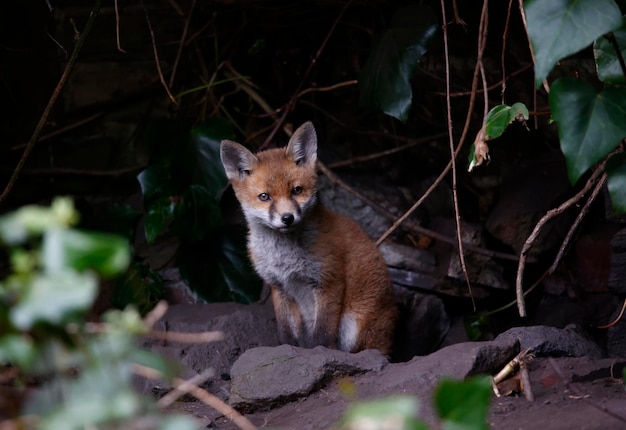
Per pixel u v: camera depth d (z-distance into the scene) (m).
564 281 11.58
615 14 4.95
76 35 9.77
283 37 13.11
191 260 11.75
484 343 7.39
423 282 11.41
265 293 11.72
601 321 11.27
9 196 12.59
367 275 9.95
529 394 6.54
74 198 12.72
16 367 4.68
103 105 12.99
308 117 13.23
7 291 3.23
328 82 13.19
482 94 12.16
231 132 11.62
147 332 3.69
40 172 12.62
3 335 3.34
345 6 11.87
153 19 12.98
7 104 12.74
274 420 7.25
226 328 9.95
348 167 12.70
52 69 12.88
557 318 11.41
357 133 13.06
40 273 3.40
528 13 5.05
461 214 12.36
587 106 5.10
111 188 12.97
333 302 9.84
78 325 3.47
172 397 4.12
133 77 13.02
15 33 12.66
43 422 3.13
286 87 13.16
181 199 11.34
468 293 11.35
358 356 7.90
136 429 3.34
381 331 10.09
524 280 11.66
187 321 10.52
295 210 9.50
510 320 11.73
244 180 10.02
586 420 5.48
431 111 12.68
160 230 11.23
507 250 11.77
